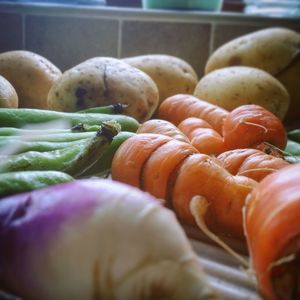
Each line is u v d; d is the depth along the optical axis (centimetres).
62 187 12
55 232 10
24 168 16
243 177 17
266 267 12
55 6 40
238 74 31
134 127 24
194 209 16
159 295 10
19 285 11
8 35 41
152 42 42
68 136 20
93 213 10
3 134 19
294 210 12
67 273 10
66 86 26
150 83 27
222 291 13
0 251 11
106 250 10
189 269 10
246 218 14
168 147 17
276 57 35
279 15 44
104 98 26
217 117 26
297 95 36
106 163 20
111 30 41
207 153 22
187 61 42
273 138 22
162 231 10
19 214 11
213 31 42
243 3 48
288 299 11
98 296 10
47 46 41
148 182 17
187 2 41
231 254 15
